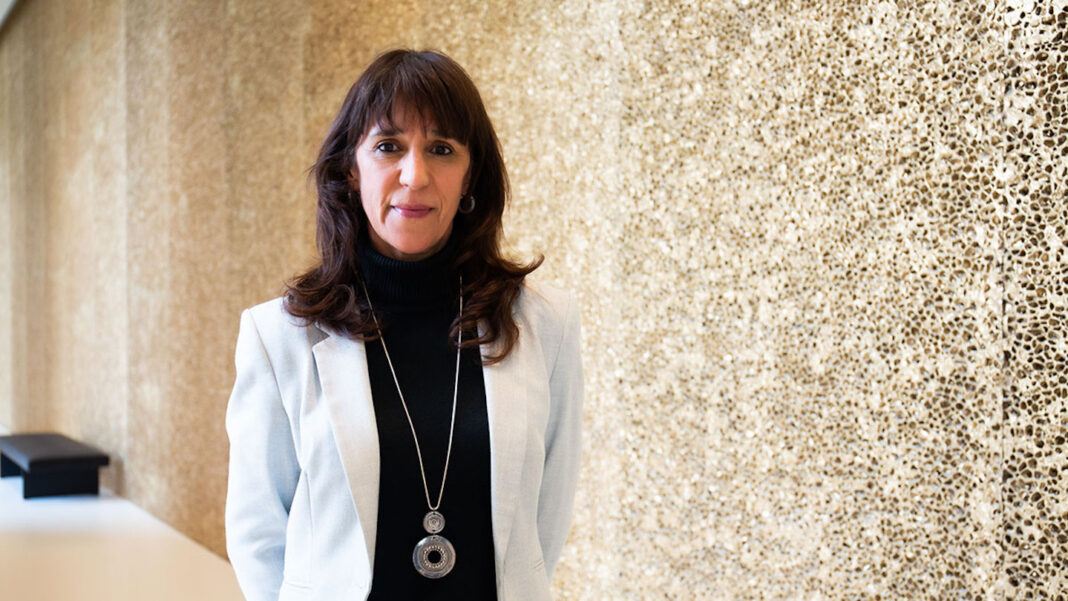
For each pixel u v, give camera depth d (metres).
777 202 2.68
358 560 1.58
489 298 1.71
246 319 1.75
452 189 1.65
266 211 5.19
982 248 2.23
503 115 3.59
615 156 3.15
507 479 1.64
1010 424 2.18
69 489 7.14
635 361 3.09
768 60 2.69
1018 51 2.16
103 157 7.53
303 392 1.66
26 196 9.84
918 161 2.35
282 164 5.02
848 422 2.51
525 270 1.79
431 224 1.64
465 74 1.69
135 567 5.31
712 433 2.87
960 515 2.28
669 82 2.97
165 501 6.41
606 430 3.20
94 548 5.70
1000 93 2.19
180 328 6.18
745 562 2.77
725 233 2.82
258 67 5.27
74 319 8.29
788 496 2.66
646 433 3.06
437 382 1.69
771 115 2.69
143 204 6.78
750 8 2.74
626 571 3.13
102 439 7.59
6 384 10.77
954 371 2.29
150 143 6.66
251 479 1.70
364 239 1.74
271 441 1.69
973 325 2.25
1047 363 2.12
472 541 1.65
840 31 2.51
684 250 2.94
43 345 9.27
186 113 6.11
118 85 7.20
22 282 10.04
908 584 2.38
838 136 2.52
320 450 1.62
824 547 2.57
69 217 8.40
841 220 2.52
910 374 2.37
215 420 5.71
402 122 1.61
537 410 1.71
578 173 3.29
